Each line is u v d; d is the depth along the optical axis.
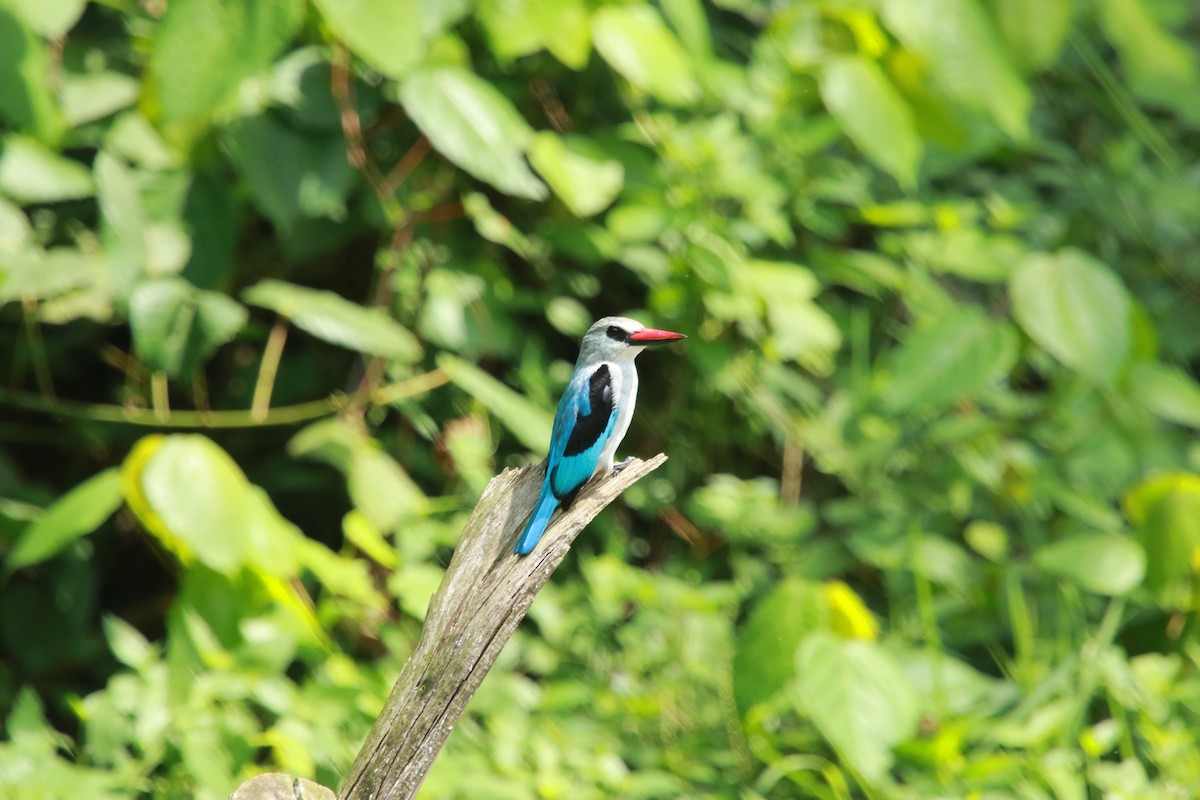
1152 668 10.32
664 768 9.52
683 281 11.69
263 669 8.27
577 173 10.72
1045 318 10.62
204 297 9.12
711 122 12.13
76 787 7.30
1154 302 15.23
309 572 10.45
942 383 10.89
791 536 11.66
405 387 10.76
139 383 11.16
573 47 10.44
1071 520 12.79
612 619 10.73
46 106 8.91
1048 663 11.12
